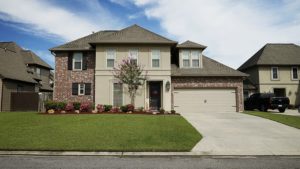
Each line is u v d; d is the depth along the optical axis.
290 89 30.72
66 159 7.60
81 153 8.23
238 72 22.75
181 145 9.10
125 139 9.73
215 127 13.24
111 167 6.75
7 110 23.34
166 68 21.80
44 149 8.42
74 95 22.34
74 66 22.75
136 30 23.41
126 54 21.83
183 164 7.11
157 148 8.62
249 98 26.36
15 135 10.21
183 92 22.20
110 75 21.58
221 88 22.44
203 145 9.45
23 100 23.23
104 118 14.61
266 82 30.70
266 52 32.41
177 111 21.89
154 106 22.08
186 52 23.64
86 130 11.18
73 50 22.61
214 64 23.98
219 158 7.89
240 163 7.27
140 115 16.58
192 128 12.27
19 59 30.45
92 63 22.59
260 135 11.30
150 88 22.31
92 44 21.78
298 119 15.80
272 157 8.07
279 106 22.62
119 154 8.20
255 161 7.52
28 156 7.96
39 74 38.12
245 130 12.45
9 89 24.12
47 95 25.53
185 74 22.16
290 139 10.53
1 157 7.81
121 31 23.30
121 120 13.93
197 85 22.27
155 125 12.65
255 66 31.58
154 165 6.98
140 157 7.95
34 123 12.93
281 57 31.64
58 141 9.34
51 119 14.20
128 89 21.28
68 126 12.05
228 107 22.27
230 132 11.94
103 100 21.36
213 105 22.19
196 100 22.16
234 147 9.23
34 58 37.75
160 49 22.08
